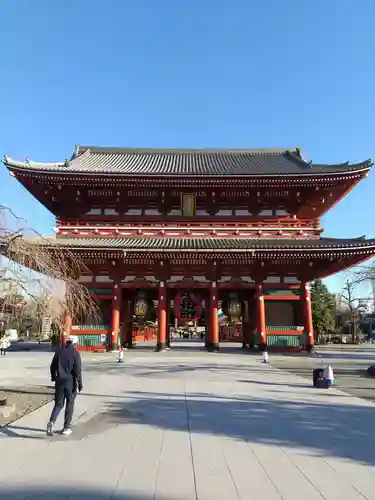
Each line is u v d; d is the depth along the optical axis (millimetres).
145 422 10617
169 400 13703
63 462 7441
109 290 35031
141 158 47406
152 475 6809
